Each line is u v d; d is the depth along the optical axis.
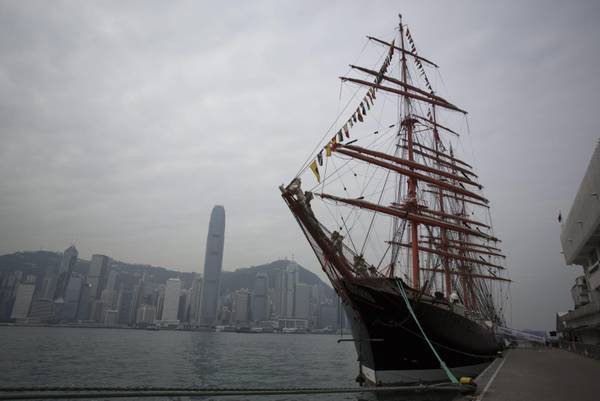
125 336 155.25
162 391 9.22
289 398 28.69
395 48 44.56
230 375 43.19
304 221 24.45
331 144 30.59
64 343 90.88
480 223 59.03
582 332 54.50
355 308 25.27
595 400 12.71
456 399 13.65
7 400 7.66
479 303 62.69
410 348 25.69
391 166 38.53
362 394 26.97
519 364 26.19
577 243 41.88
